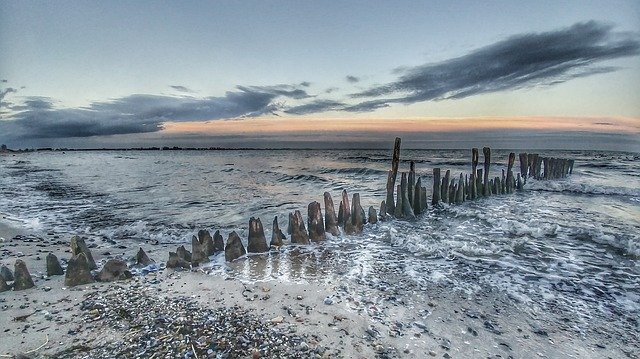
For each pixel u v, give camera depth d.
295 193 21.64
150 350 4.49
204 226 12.91
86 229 12.50
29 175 38.31
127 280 7.18
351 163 49.47
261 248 9.39
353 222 11.67
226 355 4.41
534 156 25.86
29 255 8.96
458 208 15.88
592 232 11.59
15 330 5.01
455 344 4.97
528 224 12.67
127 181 29.73
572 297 6.79
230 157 96.44
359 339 4.98
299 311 5.82
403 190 13.92
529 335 5.31
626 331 5.50
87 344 4.64
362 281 7.35
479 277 7.76
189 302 6.04
